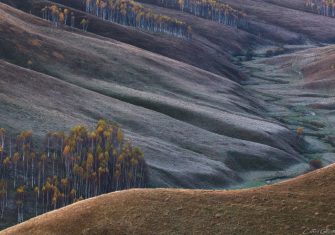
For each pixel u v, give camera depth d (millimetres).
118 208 59031
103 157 130375
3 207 107500
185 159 154375
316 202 56562
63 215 59594
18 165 124250
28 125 147000
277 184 63812
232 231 52531
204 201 59562
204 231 53219
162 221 55656
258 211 55875
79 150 135875
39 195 115000
